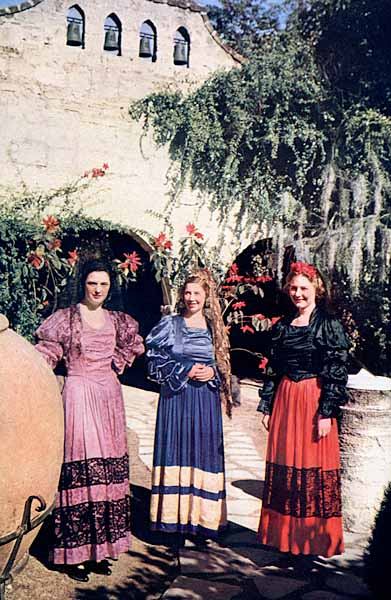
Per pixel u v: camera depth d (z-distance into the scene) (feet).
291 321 13.82
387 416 15.71
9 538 9.34
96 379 13.35
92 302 13.57
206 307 15.55
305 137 33.37
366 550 13.25
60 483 12.87
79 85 31.07
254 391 36.27
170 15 32.71
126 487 13.53
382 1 34.24
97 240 32.78
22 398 9.42
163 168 32.68
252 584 12.71
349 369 30.78
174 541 15.10
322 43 35.99
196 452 14.57
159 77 32.55
